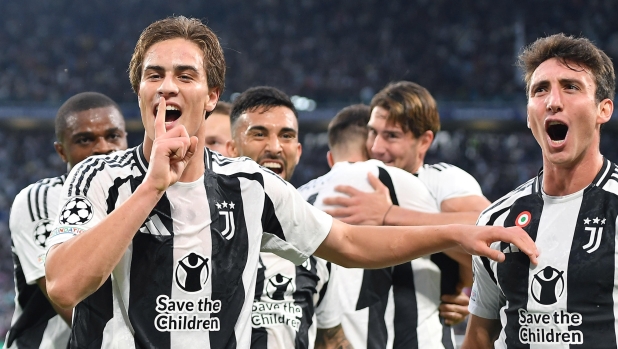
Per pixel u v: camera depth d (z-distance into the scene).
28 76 23.72
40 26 25.92
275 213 2.47
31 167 22.38
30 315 3.64
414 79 22.56
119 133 3.86
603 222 2.51
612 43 21.92
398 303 3.43
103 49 25.08
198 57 2.29
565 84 2.55
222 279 2.32
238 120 3.68
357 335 3.41
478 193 3.71
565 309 2.50
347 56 23.61
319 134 22.91
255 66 23.66
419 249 2.57
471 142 21.80
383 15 24.78
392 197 3.48
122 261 2.26
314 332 3.38
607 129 19.77
